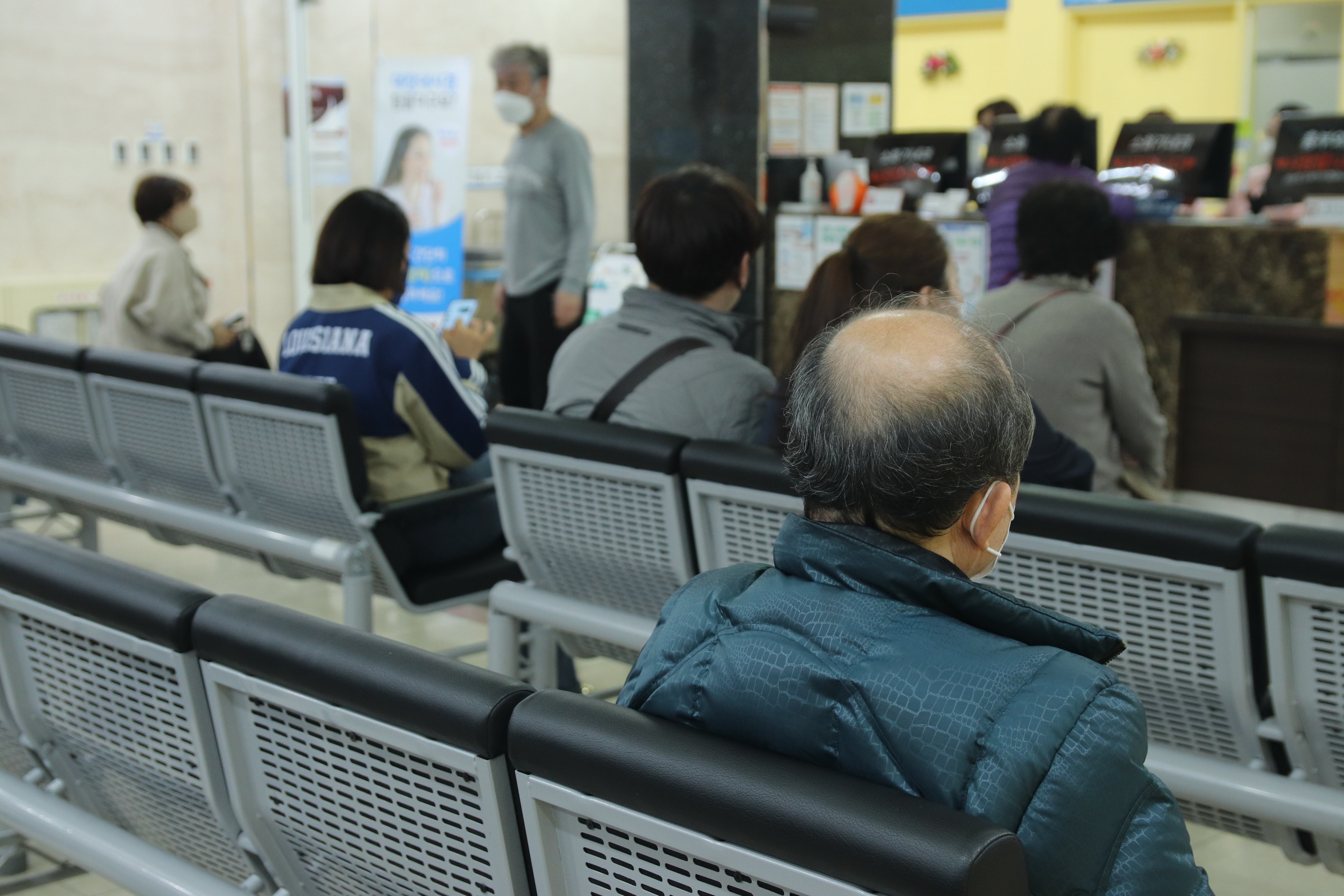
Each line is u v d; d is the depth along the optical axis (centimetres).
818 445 107
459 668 116
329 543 279
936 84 1307
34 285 701
